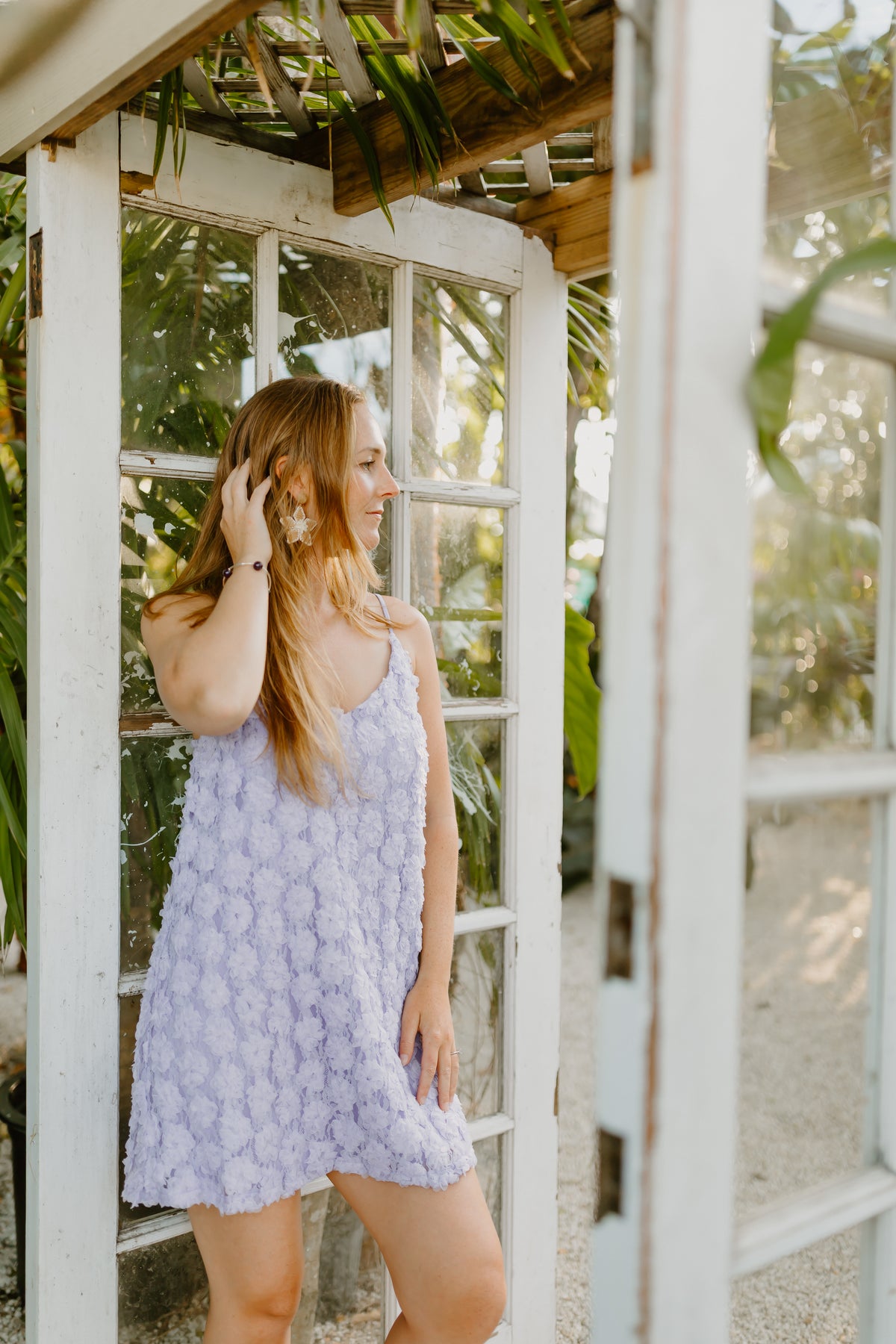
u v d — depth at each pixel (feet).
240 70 5.49
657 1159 2.16
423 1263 4.26
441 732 5.08
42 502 4.60
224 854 4.26
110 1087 4.80
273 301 5.28
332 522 4.66
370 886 4.50
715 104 2.11
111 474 4.77
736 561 2.19
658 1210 2.17
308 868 4.28
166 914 4.47
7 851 6.02
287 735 4.28
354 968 4.30
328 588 4.69
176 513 5.08
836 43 2.70
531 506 6.29
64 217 4.60
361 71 4.69
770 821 2.72
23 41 4.36
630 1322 2.19
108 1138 4.80
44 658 4.60
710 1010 2.21
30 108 4.47
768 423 2.20
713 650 2.16
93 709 4.74
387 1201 4.35
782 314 2.36
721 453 2.15
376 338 5.73
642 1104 2.15
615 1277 2.21
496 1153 6.31
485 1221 4.39
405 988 4.75
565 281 6.39
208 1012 4.16
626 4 2.08
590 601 16.44
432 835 5.00
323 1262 5.72
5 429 7.90
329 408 4.66
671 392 2.07
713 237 2.12
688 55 2.06
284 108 5.19
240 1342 4.15
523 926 6.28
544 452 6.34
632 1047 2.16
